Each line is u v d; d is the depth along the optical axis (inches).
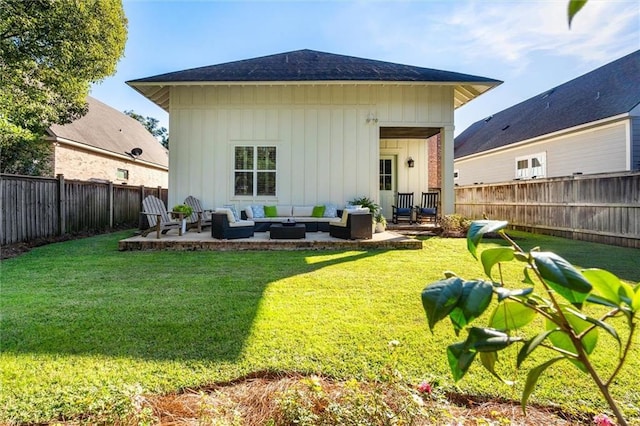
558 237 350.3
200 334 108.9
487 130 735.7
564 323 37.8
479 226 40.1
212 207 362.0
